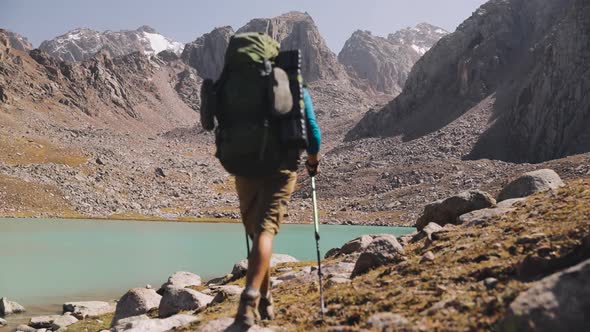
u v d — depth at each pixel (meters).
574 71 141.75
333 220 105.31
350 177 146.50
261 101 5.46
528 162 143.62
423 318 5.34
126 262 37.53
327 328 5.52
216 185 178.88
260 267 5.63
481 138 159.75
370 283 7.82
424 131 192.62
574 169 100.69
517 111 156.12
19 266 34.72
